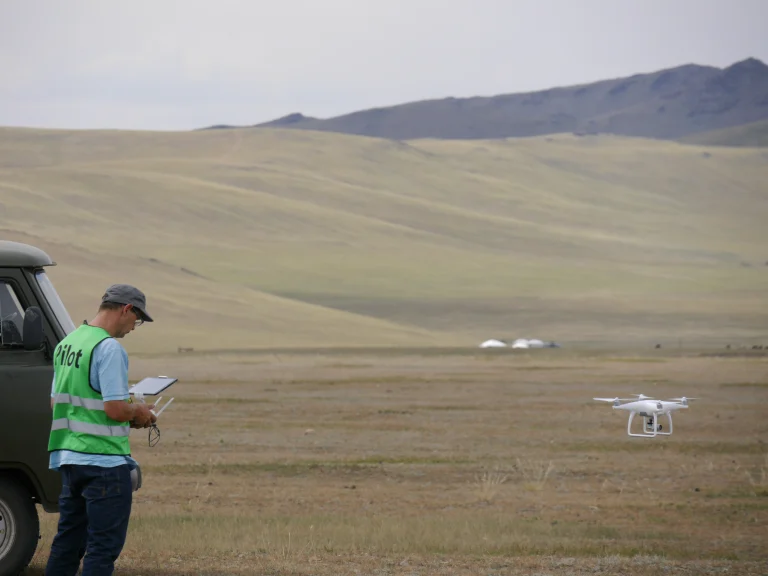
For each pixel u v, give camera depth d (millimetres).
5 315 25344
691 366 146750
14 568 24750
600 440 64625
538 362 165000
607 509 40500
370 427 71188
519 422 74688
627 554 30234
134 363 158375
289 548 29703
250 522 34875
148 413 22047
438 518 37375
